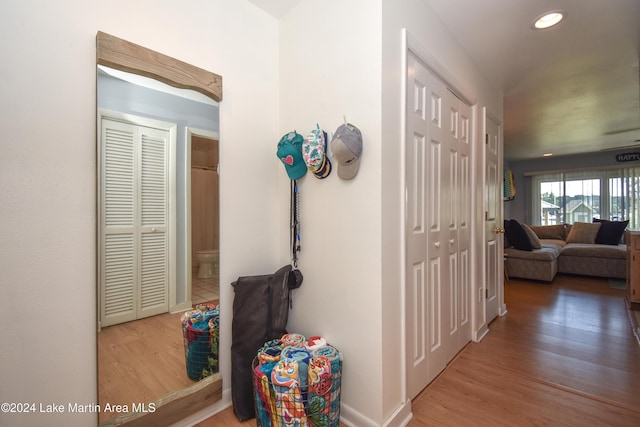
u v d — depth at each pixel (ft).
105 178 3.92
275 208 5.97
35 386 3.38
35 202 3.38
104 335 3.87
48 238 3.46
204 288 4.94
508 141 16.47
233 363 4.75
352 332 4.58
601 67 7.97
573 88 9.36
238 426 4.47
